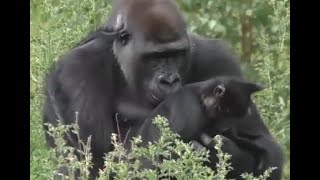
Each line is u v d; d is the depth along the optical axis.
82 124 13.00
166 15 12.80
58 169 12.52
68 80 13.23
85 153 11.97
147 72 12.91
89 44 13.50
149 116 12.98
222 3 18.98
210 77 13.63
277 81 15.81
